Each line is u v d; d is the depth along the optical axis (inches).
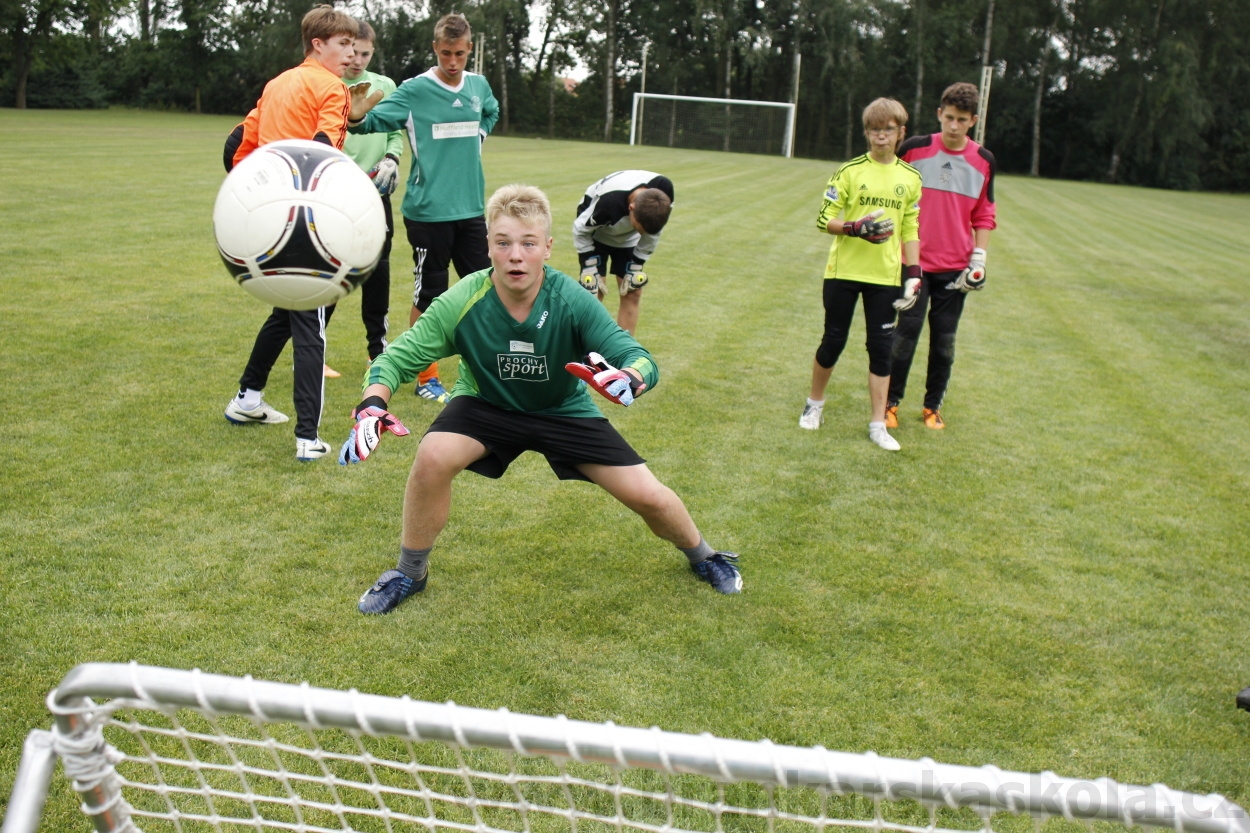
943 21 1678.2
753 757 46.3
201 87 1743.4
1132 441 210.7
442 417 116.8
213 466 161.2
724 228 531.8
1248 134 1596.9
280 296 122.7
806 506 162.7
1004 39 1667.1
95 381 197.9
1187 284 448.1
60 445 164.2
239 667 105.4
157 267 309.1
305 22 159.3
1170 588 139.6
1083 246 580.4
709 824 87.5
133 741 93.6
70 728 52.0
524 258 102.9
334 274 121.7
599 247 211.3
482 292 109.1
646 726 99.1
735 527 152.1
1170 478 187.9
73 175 526.9
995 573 141.2
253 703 49.5
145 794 86.0
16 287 270.7
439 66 191.0
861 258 187.8
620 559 137.7
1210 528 163.6
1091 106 1644.9
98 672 50.5
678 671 110.0
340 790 88.3
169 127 1154.7
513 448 119.0
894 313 189.6
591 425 118.9
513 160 933.2
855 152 1803.6
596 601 125.3
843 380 246.8
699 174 934.4
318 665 106.9
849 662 114.0
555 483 165.2
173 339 231.8
